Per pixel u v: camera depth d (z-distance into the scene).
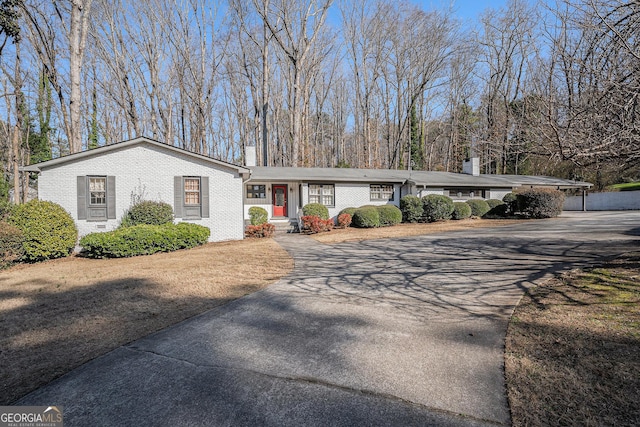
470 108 27.56
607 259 6.51
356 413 2.27
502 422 2.13
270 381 2.71
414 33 27.41
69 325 4.05
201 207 12.29
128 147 11.41
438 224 16.09
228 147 34.34
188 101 26.53
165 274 6.85
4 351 3.35
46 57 17.55
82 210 10.93
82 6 14.04
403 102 30.20
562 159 3.81
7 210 9.35
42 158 20.73
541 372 2.69
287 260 8.27
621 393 2.34
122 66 23.03
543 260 6.94
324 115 38.56
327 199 16.58
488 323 3.81
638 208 21.89
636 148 3.44
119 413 2.35
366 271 6.77
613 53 3.57
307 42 22.84
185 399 2.49
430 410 2.28
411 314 4.21
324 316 4.22
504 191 20.17
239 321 4.12
